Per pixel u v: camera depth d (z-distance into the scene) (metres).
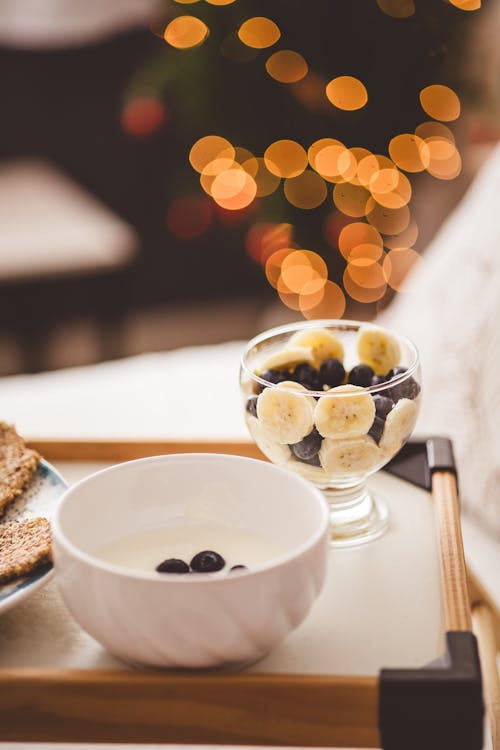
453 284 1.33
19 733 0.87
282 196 2.33
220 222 2.97
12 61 2.77
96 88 2.83
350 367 1.06
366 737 0.86
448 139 2.36
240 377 1.01
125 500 0.93
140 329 2.92
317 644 0.90
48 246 2.34
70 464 1.10
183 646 0.84
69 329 2.83
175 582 0.82
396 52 2.14
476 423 1.23
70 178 2.92
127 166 2.92
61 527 0.88
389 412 0.96
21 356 2.78
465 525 1.21
